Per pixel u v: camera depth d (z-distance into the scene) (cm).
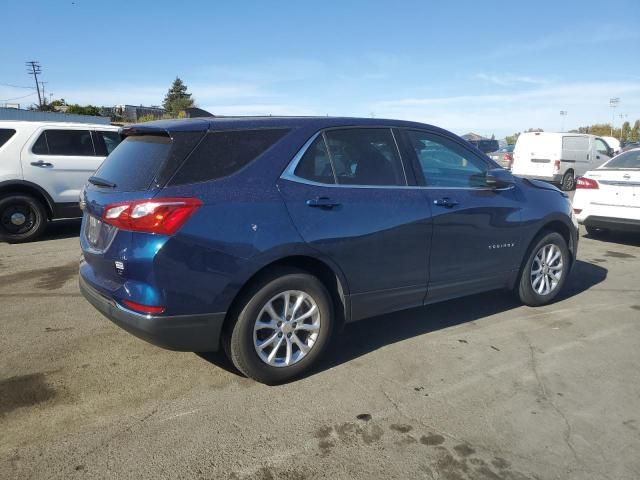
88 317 486
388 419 324
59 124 849
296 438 303
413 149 430
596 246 855
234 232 328
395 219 396
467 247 450
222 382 367
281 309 361
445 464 282
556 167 1875
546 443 302
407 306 427
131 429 308
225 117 372
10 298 539
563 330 473
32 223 827
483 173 475
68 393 348
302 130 375
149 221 311
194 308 323
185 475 270
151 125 353
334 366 394
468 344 438
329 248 364
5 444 292
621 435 311
